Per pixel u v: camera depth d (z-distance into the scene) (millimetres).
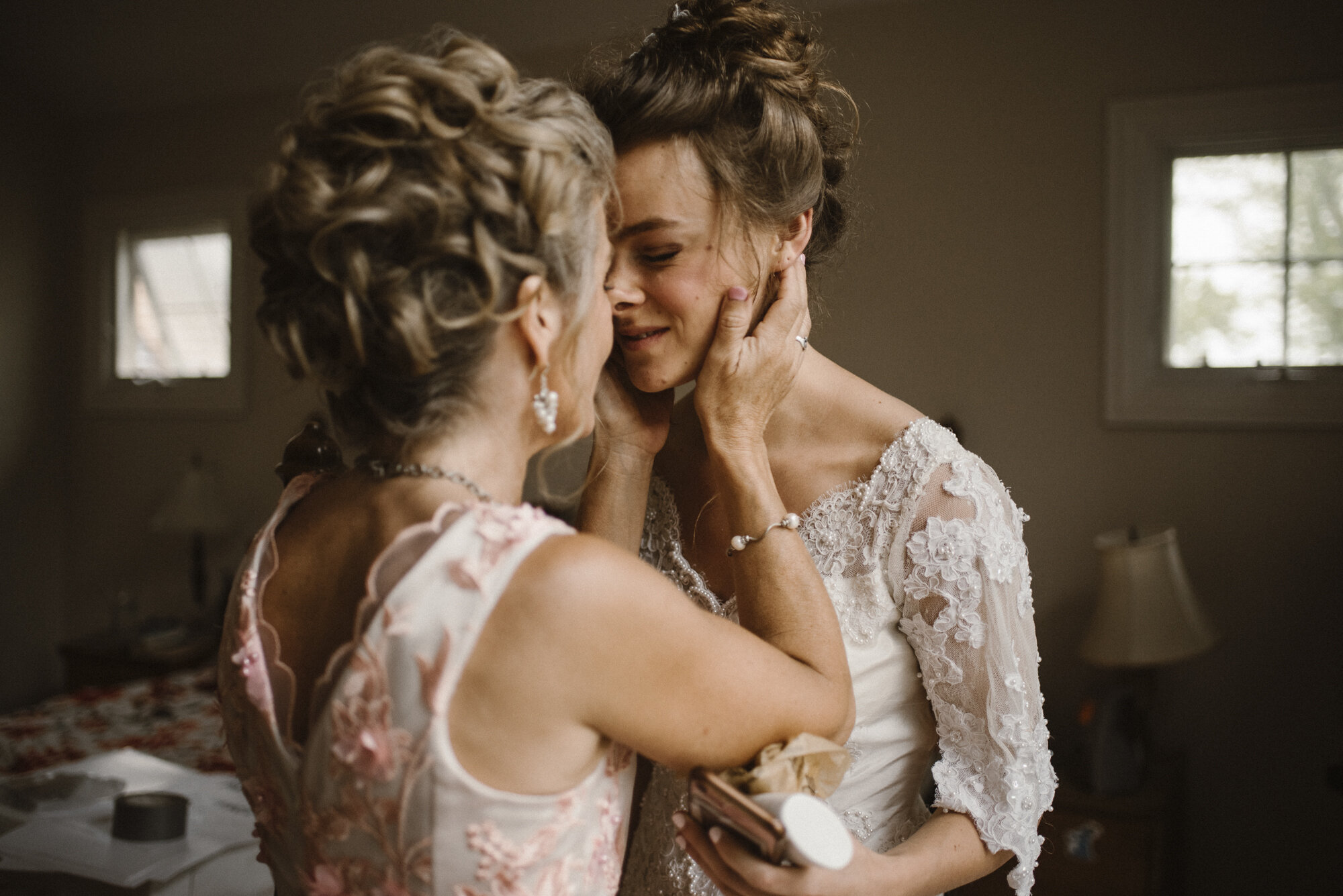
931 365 3615
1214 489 3248
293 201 740
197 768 2840
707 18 1053
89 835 1688
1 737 3186
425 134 742
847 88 3725
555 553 728
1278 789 3170
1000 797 1050
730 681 777
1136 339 3324
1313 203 3176
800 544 987
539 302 795
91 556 5488
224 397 5074
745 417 1031
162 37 4652
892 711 1141
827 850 770
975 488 1082
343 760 727
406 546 741
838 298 3729
